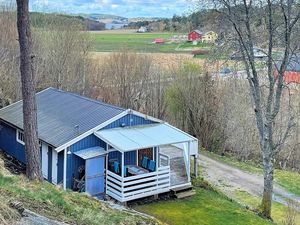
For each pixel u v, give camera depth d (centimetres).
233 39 1912
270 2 1770
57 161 1767
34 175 1312
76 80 3822
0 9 3797
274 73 2256
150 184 1755
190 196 1872
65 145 1717
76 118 1950
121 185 1681
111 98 3872
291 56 1867
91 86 3894
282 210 2034
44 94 2411
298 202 2175
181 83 3534
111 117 1862
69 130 1836
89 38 4241
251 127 3319
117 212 1122
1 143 2270
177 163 2027
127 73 3856
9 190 877
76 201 1056
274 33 1852
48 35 3950
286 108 3055
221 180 2417
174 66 3675
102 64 4041
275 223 1766
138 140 1762
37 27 4044
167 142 1784
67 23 4181
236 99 3362
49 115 2062
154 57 3994
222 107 3412
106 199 1748
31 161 1316
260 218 1758
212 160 2930
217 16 1939
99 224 906
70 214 889
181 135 1898
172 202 1786
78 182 1734
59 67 3759
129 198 1698
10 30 3578
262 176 2562
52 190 1066
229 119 3378
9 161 2064
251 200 2080
